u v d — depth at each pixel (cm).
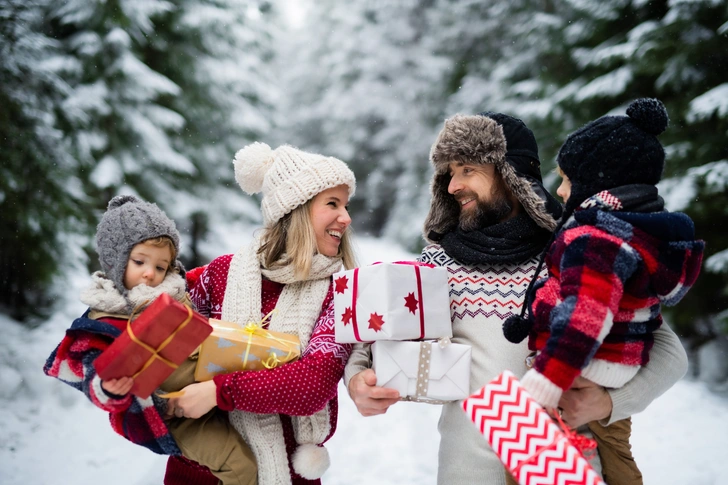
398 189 1847
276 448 171
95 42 771
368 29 2000
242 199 1034
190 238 1009
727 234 595
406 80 1866
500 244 181
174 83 904
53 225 536
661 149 150
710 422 460
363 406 161
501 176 190
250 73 1048
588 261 132
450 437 180
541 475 116
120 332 154
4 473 362
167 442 156
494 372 175
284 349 166
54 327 536
